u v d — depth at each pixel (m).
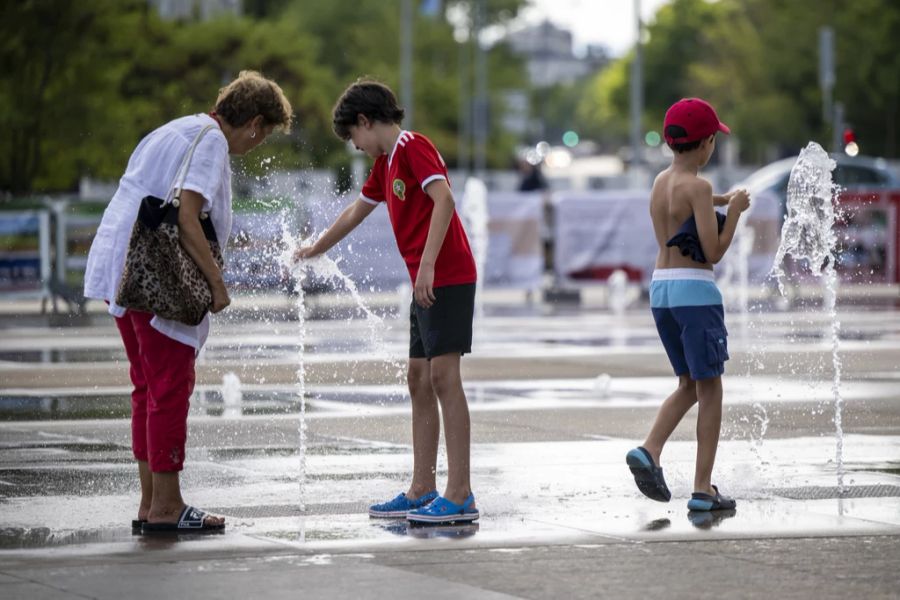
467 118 148.50
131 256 15.03
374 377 30.73
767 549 14.37
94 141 64.75
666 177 17.03
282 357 35.00
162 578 13.13
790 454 20.84
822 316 48.03
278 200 52.53
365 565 13.65
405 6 111.56
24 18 62.31
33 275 51.50
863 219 62.34
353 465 20.02
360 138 16.19
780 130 123.75
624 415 25.06
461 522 15.78
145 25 80.38
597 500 17.22
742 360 33.78
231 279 52.00
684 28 193.62
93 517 16.30
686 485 18.27
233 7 107.31
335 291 55.34
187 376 15.43
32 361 33.94
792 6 120.81
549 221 58.47
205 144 15.29
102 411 25.34
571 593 12.57
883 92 109.31
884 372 31.45
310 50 96.12
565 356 35.38
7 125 62.66
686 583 12.94
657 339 40.19
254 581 12.99
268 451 21.19
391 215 16.22
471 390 28.72
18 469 19.58
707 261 16.72
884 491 17.84
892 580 13.08
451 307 15.80
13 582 12.99
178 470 15.51
